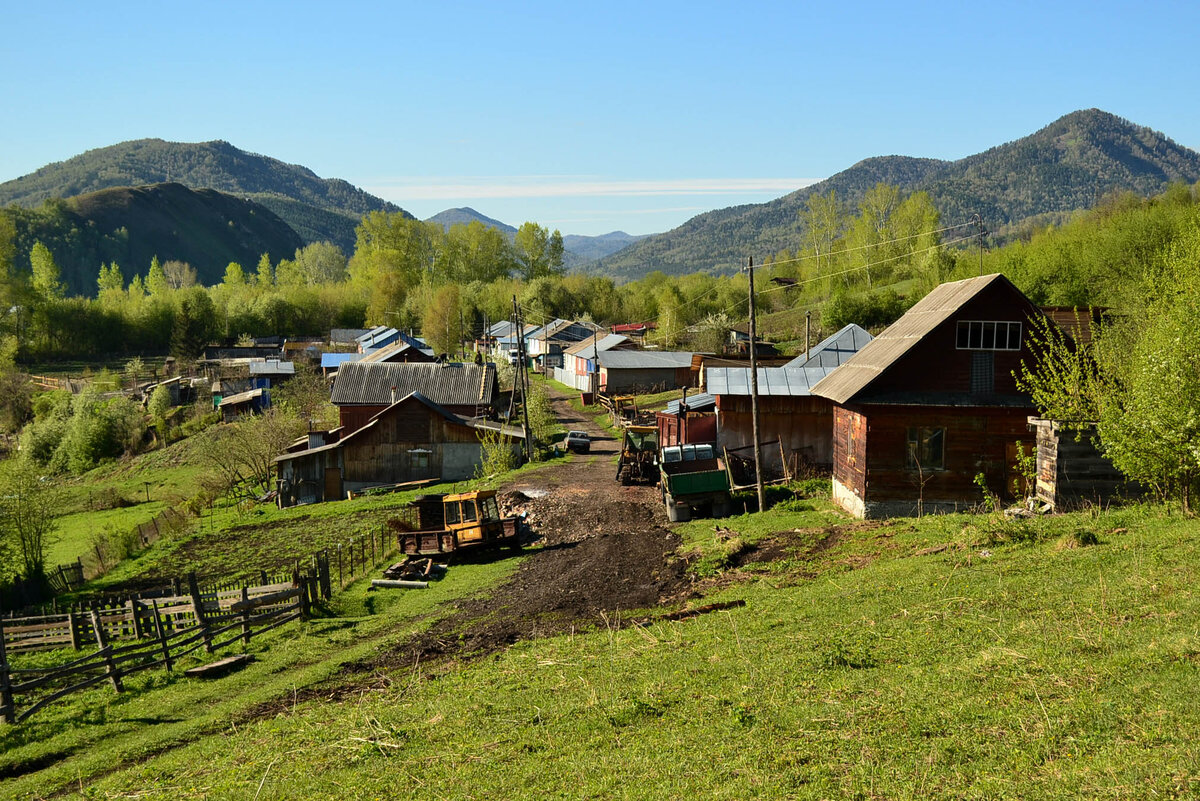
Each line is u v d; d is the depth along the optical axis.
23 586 35.03
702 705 12.59
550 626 20.61
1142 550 15.87
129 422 85.12
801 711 11.62
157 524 48.88
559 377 111.56
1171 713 9.56
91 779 14.79
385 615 24.97
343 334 146.88
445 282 167.62
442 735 13.27
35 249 153.62
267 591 24.73
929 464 29.39
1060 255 72.62
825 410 40.47
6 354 120.75
